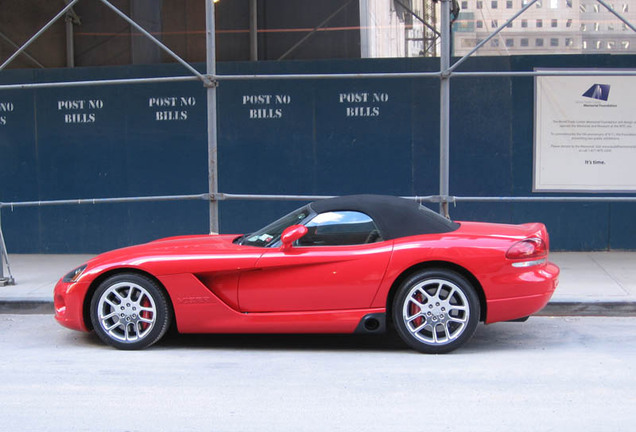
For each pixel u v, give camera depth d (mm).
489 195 9086
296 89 9219
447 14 6520
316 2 10750
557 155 9000
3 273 7613
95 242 9570
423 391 4277
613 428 3656
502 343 5461
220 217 9398
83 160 9508
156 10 10828
